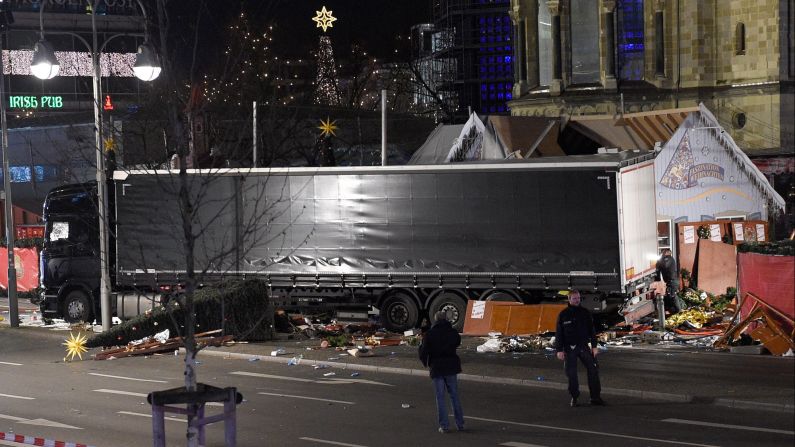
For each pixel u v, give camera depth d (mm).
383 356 25500
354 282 31141
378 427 16812
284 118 47000
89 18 84688
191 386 11828
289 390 21109
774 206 36344
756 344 24906
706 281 34781
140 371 24578
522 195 29359
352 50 81062
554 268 29125
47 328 33594
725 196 36156
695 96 53594
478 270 29859
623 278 28562
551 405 18594
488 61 102625
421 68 102562
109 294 30859
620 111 49219
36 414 18969
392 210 30766
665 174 35562
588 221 28797
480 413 17906
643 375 21188
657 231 32094
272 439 16062
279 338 29500
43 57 26938
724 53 53625
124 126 38062
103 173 29938
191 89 18250
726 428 16062
